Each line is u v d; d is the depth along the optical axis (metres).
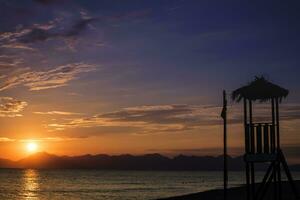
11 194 91.19
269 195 39.16
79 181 168.12
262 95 23.55
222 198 47.81
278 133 23.62
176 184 138.00
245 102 24.02
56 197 81.75
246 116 23.89
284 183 56.28
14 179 187.25
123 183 147.38
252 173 23.81
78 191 99.75
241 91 23.89
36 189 108.94
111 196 80.62
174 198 52.91
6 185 130.38
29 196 85.50
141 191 96.12
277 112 23.73
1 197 83.25
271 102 23.84
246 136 23.58
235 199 45.03
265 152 23.33
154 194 85.00
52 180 179.50
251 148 23.38
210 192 56.91
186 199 50.22
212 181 171.62
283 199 36.78
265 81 23.80
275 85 23.70
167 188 110.00
